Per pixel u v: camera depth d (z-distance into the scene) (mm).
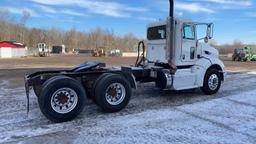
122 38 98688
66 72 7492
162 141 5352
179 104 8242
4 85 12297
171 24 8805
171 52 8836
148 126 6219
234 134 5703
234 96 9375
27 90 6980
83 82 7371
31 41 101375
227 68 22203
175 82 8781
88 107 7879
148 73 8836
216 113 7227
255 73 17234
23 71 20078
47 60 40625
